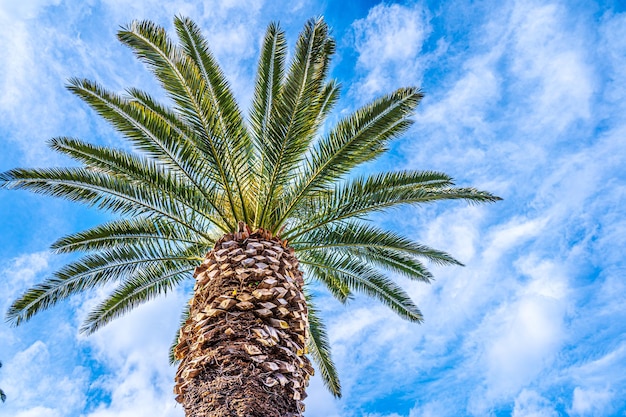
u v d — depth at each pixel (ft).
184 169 33.12
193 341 26.91
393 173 35.06
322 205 34.58
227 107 33.19
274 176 33.06
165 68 31.58
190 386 24.94
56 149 32.86
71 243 35.04
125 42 31.45
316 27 32.40
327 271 40.55
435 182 35.96
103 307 37.04
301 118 32.24
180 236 35.42
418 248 36.63
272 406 24.11
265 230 31.53
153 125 32.22
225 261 29.04
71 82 31.40
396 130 34.91
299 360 26.50
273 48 34.96
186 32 33.86
